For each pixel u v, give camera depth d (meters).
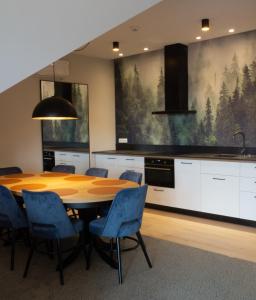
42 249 3.85
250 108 4.95
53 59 2.09
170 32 4.73
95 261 3.44
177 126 5.85
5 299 2.69
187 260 3.40
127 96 6.52
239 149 5.11
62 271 3.01
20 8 1.99
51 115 3.95
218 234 4.19
